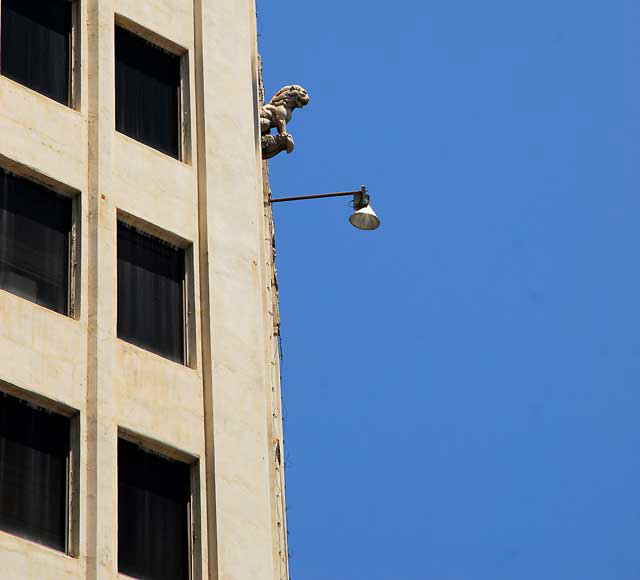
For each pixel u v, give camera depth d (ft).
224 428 283.79
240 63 316.40
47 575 260.21
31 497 265.54
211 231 296.92
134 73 303.68
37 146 285.02
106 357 276.82
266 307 313.32
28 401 269.85
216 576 274.36
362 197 330.75
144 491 275.59
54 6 297.74
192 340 289.53
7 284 275.80
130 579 269.03
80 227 284.00
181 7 313.32
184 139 304.30
